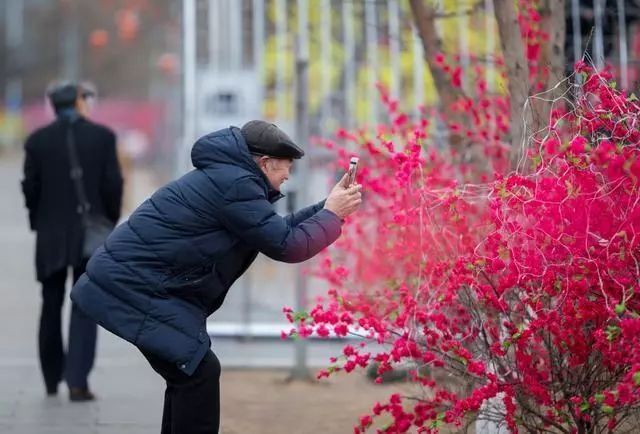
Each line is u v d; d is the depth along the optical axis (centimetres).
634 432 859
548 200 774
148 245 791
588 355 805
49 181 1284
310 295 1662
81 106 1309
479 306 858
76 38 8144
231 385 1429
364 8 1686
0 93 9375
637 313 782
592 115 806
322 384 1425
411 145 885
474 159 1147
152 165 6284
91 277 796
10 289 2244
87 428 1152
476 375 840
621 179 750
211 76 1806
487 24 1446
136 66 8269
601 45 1437
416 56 1631
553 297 808
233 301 2070
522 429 893
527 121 923
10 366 1508
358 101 1759
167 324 787
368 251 1225
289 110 1847
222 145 796
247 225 782
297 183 1583
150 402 1282
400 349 849
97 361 1548
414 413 892
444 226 909
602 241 750
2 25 9300
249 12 1820
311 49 1862
